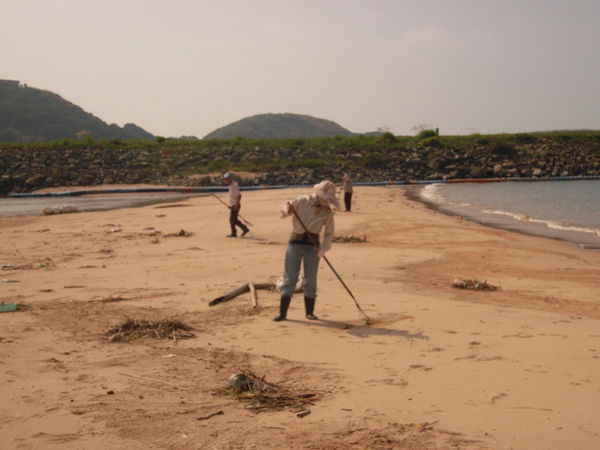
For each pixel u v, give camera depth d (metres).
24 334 6.59
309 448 3.76
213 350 6.00
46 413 4.30
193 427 4.09
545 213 27.56
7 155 62.62
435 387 4.83
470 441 3.83
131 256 13.29
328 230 7.46
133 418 4.22
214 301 8.23
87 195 49.12
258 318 7.42
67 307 8.05
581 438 3.85
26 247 15.15
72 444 3.80
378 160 67.00
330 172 62.34
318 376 5.17
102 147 69.75
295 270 7.36
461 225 21.39
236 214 16.94
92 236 17.53
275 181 57.06
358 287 9.66
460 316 7.46
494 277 11.11
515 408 4.36
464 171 66.25
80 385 4.92
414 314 7.58
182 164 64.06
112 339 6.36
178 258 12.88
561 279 10.97
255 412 4.38
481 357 5.62
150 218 23.88
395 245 15.43
